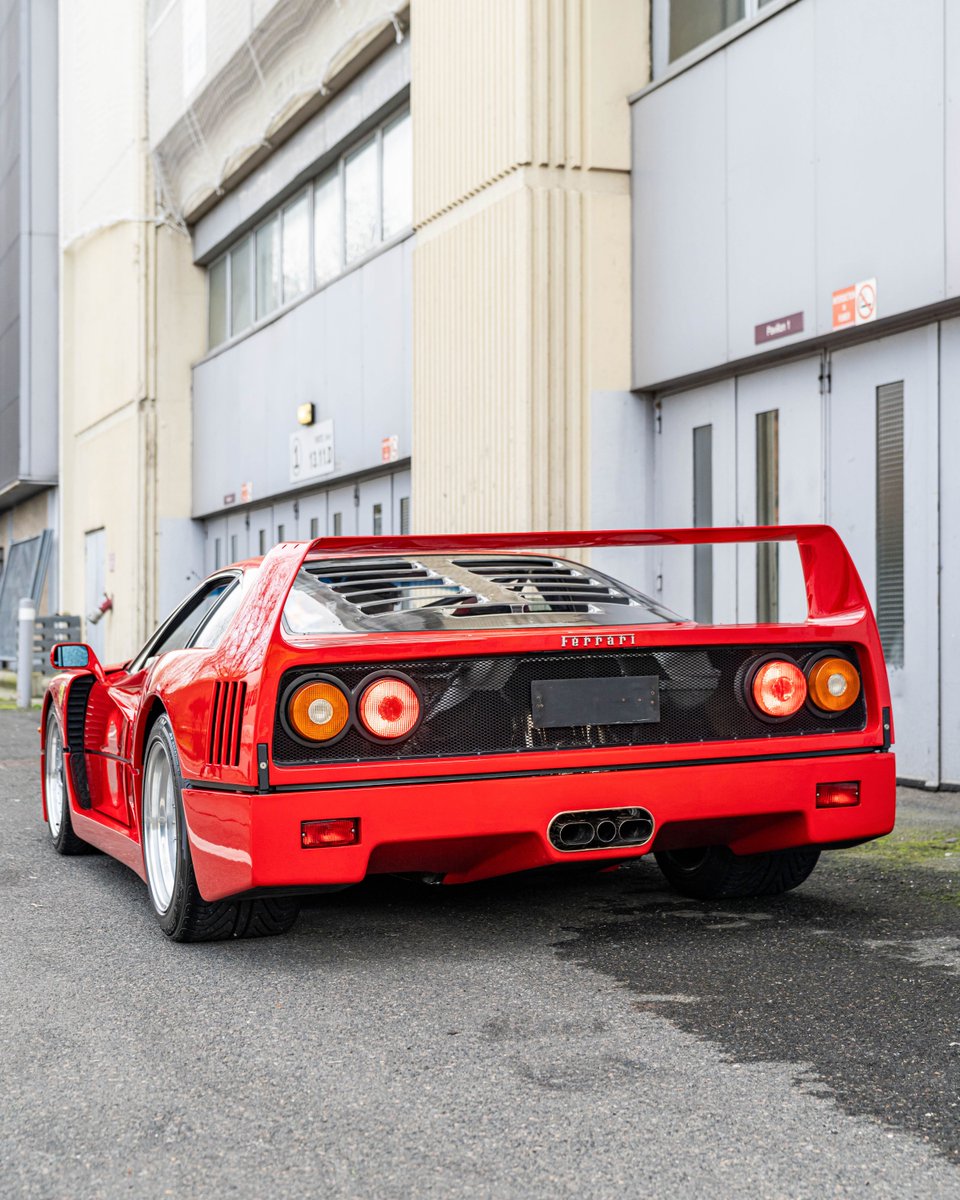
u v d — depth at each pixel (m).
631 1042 2.96
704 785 3.72
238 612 3.87
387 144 12.66
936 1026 3.03
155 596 18.06
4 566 28.95
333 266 14.02
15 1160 2.39
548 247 8.98
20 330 23.95
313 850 3.44
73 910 4.57
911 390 6.97
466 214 9.74
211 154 16.19
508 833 3.57
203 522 18.25
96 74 19.80
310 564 4.35
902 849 5.24
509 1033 3.05
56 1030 3.16
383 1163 2.34
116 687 5.11
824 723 3.91
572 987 3.42
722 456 8.51
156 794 4.21
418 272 10.45
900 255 6.78
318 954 3.84
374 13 11.73
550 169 8.99
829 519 7.57
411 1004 3.30
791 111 7.57
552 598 4.14
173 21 16.64
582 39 9.02
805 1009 3.18
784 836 3.90
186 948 3.97
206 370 17.55
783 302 7.66
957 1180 2.21
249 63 14.41
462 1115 2.55
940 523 6.79
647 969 3.57
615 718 3.69
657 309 8.84
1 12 25.80
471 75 9.55
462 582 4.24
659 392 9.12
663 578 9.12
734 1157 2.32
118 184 18.69
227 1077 2.80
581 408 9.05
